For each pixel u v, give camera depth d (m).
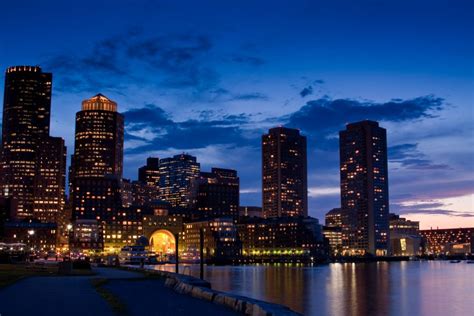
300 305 127.12
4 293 51.25
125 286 66.75
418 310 119.56
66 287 58.84
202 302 45.50
